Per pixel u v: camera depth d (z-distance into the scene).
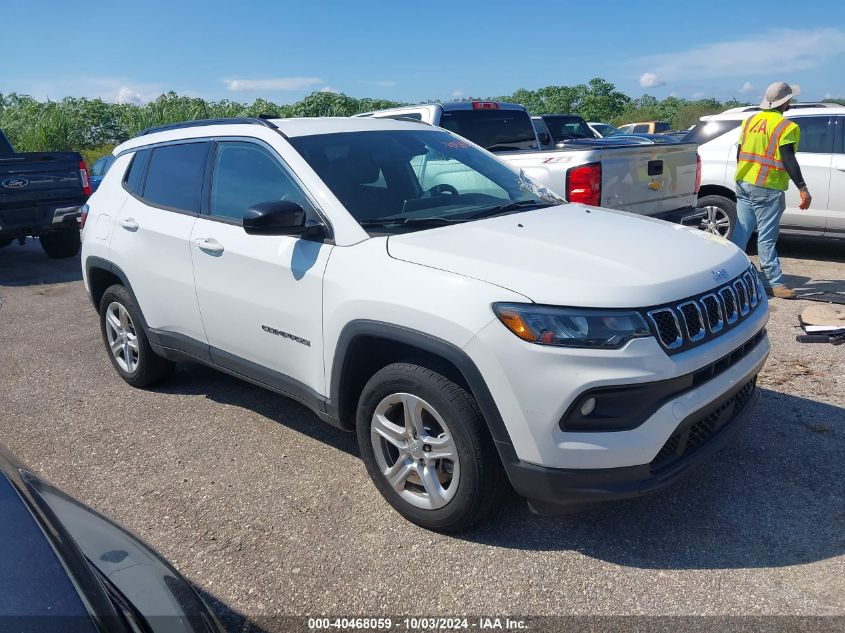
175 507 3.66
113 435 4.53
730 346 3.13
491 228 3.51
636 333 2.81
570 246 3.26
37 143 25.31
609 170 6.28
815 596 2.79
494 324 2.86
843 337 5.48
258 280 3.84
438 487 3.23
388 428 3.35
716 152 8.52
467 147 4.65
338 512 3.53
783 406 4.43
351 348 3.38
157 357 5.06
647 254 3.23
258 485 3.83
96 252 5.12
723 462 3.78
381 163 4.01
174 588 2.12
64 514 2.14
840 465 3.71
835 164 7.90
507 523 3.35
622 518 3.35
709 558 3.04
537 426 2.83
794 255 8.79
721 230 8.59
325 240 3.57
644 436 2.81
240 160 4.17
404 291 3.12
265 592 2.98
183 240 4.32
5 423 4.80
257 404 4.91
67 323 7.28
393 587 2.97
